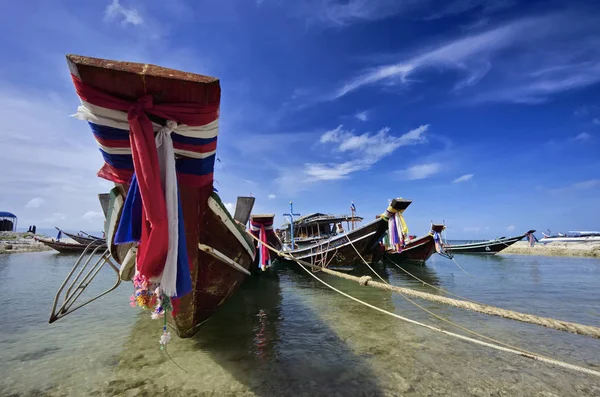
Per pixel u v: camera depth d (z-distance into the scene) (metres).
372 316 8.88
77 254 32.00
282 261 23.56
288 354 6.16
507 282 14.95
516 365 5.62
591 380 5.09
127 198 3.83
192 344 6.70
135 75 3.44
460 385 4.95
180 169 4.73
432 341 6.81
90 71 3.31
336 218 24.17
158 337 7.15
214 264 6.32
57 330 7.64
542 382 5.03
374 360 5.87
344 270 17.36
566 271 19.38
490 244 32.59
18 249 34.28
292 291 13.07
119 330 7.64
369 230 15.77
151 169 3.46
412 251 22.83
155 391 4.78
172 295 3.68
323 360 5.88
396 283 14.78
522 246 40.94
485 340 6.85
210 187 5.46
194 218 5.12
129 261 5.53
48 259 27.06
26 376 5.24
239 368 5.55
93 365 5.67
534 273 18.41
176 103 3.75
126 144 4.00
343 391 4.79
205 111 3.91
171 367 5.59
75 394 4.70
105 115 3.65
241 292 12.91
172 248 3.70
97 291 12.93
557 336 7.07
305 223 25.81
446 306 9.86
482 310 3.93
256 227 15.20
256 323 8.29
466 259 29.16
